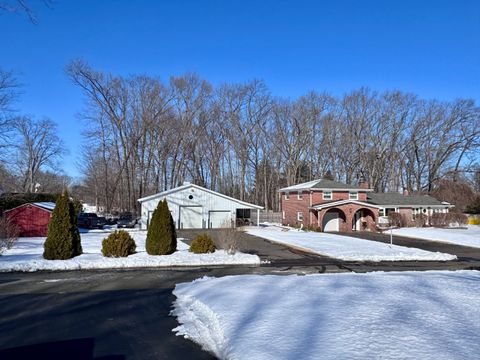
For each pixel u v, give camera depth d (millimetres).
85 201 80375
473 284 9945
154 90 49812
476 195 51188
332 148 57688
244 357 5301
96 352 6098
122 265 15789
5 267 14766
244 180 57188
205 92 53375
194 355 5961
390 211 41062
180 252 19078
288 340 5773
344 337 5789
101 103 48531
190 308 8609
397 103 56906
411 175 58625
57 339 6715
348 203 36094
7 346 6375
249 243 25125
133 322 7723
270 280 10875
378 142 57562
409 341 5559
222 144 56375
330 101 57625
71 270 14914
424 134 57000
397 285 9789
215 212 37094
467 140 54781
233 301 8359
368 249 21453
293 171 57469
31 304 9289
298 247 22516
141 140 49969
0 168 37531
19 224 29641
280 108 57375
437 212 42000
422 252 20203
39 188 64000
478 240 27891
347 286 9688
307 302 7961
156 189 50688
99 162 61469
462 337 5723
